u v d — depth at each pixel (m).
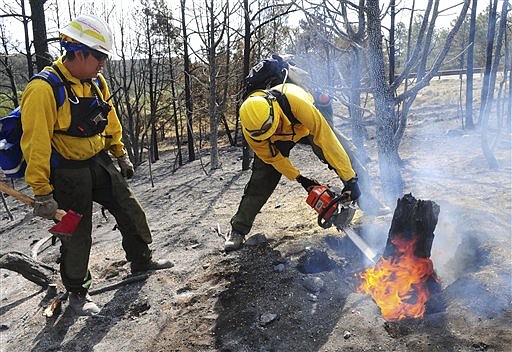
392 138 3.74
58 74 2.91
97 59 2.93
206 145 15.83
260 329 2.76
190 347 2.77
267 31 10.55
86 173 3.18
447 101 12.71
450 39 3.34
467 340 2.30
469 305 2.55
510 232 3.23
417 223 2.72
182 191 7.70
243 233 3.98
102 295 3.65
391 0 3.82
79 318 3.34
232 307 3.07
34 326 3.37
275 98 3.06
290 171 3.38
